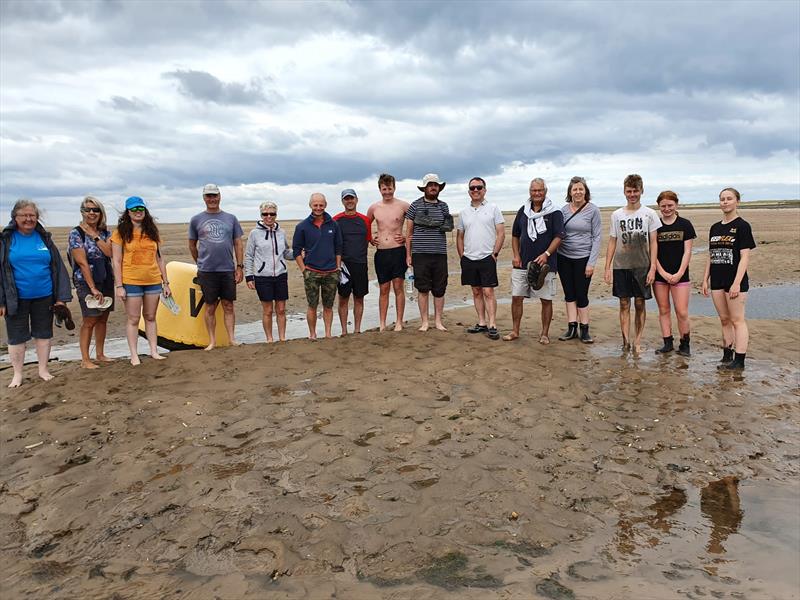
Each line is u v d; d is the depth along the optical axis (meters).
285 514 3.49
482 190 7.87
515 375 6.29
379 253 8.28
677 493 3.82
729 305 6.57
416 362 6.80
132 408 5.38
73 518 3.54
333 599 2.72
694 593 2.73
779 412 5.26
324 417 5.06
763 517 3.49
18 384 6.19
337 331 9.84
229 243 7.47
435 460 4.21
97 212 6.57
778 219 36.72
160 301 8.05
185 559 3.09
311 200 7.65
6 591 2.87
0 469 4.30
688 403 5.49
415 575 2.91
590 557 3.07
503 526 3.38
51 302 6.35
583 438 4.66
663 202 7.05
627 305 7.55
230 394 5.73
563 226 7.44
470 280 8.12
